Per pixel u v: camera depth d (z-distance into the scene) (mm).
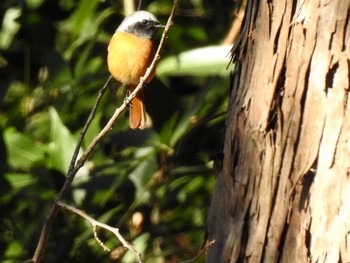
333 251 6422
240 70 7020
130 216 10859
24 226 11336
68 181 7281
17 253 11180
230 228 6926
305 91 6562
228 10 12227
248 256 6781
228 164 6980
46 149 10867
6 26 12227
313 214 6492
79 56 12008
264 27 6824
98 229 11234
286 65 6664
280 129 6648
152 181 10648
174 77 12500
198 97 10328
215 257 7020
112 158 11078
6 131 10945
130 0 11406
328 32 6512
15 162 10805
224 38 11688
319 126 6496
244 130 6867
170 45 11320
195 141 10875
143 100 9414
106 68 11750
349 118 6430
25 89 11922
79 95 11234
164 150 10469
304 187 6535
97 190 10438
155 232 11188
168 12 11906
